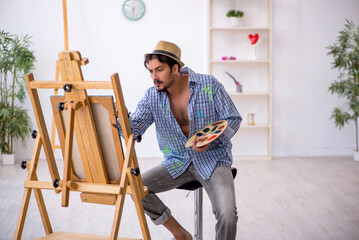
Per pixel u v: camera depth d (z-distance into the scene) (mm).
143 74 5590
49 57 5488
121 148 1957
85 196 2000
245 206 3697
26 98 5473
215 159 2346
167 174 2391
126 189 1946
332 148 5793
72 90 1891
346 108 5723
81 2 5457
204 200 3900
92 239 2084
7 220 3322
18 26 5434
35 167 2064
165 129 2398
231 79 5668
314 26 5621
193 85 2336
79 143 1982
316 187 4273
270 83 5496
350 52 5375
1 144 5238
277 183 4430
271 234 3068
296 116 5742
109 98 1863
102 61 5543
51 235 2143
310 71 5676
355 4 5602
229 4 5570
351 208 3623
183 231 2457
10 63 5098
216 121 2385
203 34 5586
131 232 3117
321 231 3113
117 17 5504
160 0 5512
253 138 5766
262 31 5617
